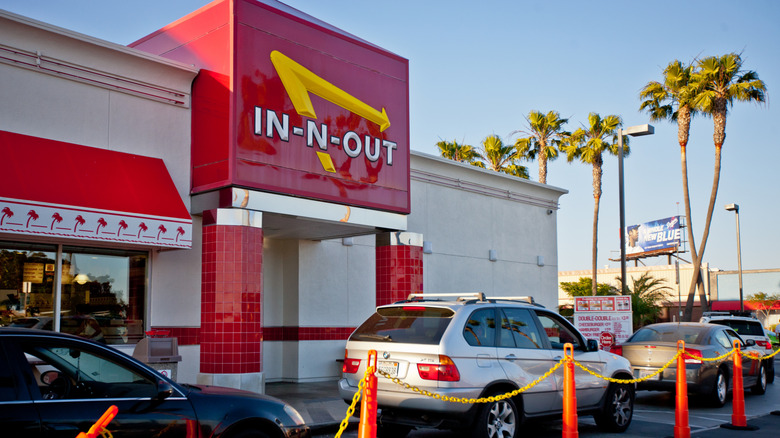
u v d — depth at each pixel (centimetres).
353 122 1417
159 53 1401
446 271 1917
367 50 1465
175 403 582
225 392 638
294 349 1584
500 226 2128
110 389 558
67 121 1135
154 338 1020
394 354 838
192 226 1282
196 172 1273
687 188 3647
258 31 1256
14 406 502
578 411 972
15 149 1037
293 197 1288
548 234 2331
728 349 1412
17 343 527
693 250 3653
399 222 1503
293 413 666
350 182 1394
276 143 1263
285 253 1628
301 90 1312
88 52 1163
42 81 1112
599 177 4097
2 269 1070
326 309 1645
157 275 1238
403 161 1525
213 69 1256
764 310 5838
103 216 1060
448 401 795
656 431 1048
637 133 1820
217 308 1178
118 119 1198
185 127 1292
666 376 1320
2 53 1068
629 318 1648
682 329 1437
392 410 842
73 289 1146
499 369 852
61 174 1059
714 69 3459
